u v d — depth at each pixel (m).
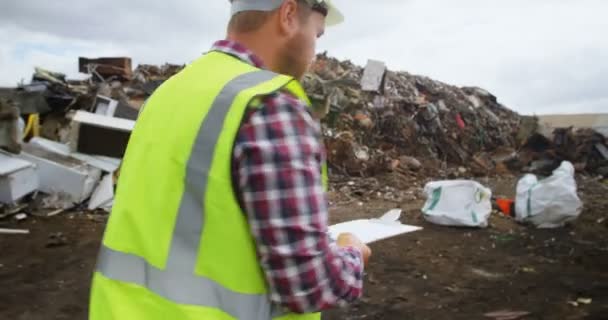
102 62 17.75
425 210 7.38
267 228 0.80
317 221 0.82
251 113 0.82
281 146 0.81
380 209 9.09
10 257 5.42
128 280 0.90
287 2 1.00
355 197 10.63
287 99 0.85
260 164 0.80
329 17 1.17
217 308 0.83
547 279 4.72
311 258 0.81
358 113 18.34
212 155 0.83
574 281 4.64
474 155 20.16
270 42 1.02
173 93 0.97
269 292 0.86
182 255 0.85
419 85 26.58
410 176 14.62
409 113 20.14
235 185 0.82
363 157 14.09
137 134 1.01
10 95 10.84
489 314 3.85
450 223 7.02
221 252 0.83
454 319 3.75
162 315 0.85
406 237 6.40
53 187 7.93
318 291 0.83
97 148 8.46
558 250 5.82
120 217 0.95
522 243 6.16
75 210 7.86
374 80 20.70
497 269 5.09
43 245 5.93
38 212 7.51
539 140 18.61
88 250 5.75
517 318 3.74
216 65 0.97
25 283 4.59
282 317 0.90
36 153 8.06
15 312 3.90
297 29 1.03
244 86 0.87
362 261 0.98
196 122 0.87
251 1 1.00
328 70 21.94
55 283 4.61
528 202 7.10
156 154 0.91
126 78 17.80
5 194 7.25
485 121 25.06
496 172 17.88
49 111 11.45
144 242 0.89
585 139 18.03
